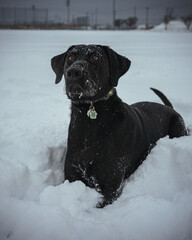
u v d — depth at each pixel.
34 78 2.44
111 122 0.87
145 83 2.19
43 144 1.09
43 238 0.63
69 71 0.77
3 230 0.65
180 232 0.67
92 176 0.87
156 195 0.85
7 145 1.11
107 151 0.85
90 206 0.79
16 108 1.62
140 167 0.96
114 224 0.69
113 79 0.90
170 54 3.67
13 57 3.45
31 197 0.82
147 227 0.67
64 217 0.67
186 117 1.48
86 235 0.64
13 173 0.83
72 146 0.89
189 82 2.21
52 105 1.68
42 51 3.93
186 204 0.74
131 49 4.13
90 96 0.82
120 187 0.90
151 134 1.06
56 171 1.04
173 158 0.96
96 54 0.85
